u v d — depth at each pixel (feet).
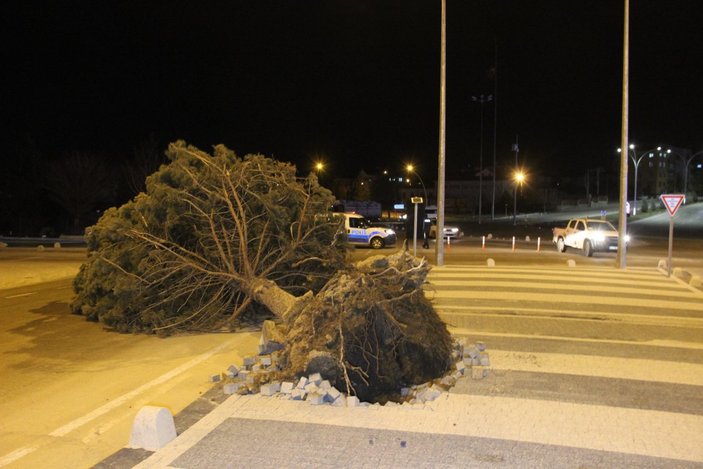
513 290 46.85
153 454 15.76
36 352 27.96
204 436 16.85
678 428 17.53
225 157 36.17
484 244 123.54
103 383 23.07
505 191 324.39
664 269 67.05
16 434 17.89
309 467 14.84
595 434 17.04
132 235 32.14
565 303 40.81
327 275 35.01
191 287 31.81
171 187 33.83
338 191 313.32
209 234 32.40
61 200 170.09
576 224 95.86
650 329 32.32
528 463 15.11
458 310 37.86
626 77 66.23
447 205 328.29
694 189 379.76
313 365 20.81
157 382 23.04
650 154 372.38
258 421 17.97
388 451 15.78
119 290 30.42
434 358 23.20
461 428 17.43
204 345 29.04
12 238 152.05
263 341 25.27
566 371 23.56
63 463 15.72
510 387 21.42
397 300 23.03
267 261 33.94
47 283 55.83
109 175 179.63
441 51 66.44
